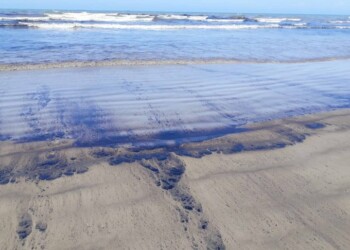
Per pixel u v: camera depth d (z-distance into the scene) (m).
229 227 3.59
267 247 3.33
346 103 8.26
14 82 8.77
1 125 6.02
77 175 4.48
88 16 39.53
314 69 12.33
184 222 3.63
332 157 5.29
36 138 5.59
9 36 18.28
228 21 45.97
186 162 4.96
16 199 3.88
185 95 8.29
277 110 7.48
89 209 3.77
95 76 9.81
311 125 6.66
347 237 3.51
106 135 5.83
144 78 9.80
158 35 21.70
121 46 15.66
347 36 27.53
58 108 7.02
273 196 4.18
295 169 4.86
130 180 4.41
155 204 3.92
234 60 13.21
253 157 5.20
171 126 6.33
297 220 3.74
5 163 4.70
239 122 6.68
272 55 14.95
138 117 6.71
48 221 3.54
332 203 4.07
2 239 3.25
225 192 4.22
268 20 55.66
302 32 30.91
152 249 3.24
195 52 14.68
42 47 14.58
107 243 3.29
